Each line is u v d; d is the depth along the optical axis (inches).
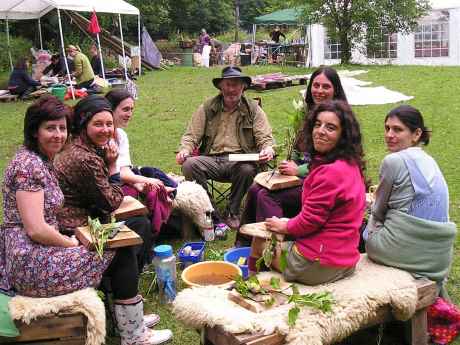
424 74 502.6
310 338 104.9
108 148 136.6
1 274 116.9
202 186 201.0
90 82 532.1
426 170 127.5
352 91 424.8
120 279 122.3
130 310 124.0
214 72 653.9
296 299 108.2
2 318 107.8
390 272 122.8
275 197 165.3
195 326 111.1
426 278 123.7
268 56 840.9
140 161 289.6
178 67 783.7
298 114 170.1
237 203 199.5
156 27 1154.7
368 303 113.0
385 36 669.9
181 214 191.6
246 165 195.3
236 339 102.0
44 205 117.0
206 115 208.5
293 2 670.5
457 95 400.2
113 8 566.6
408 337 124.8
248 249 155.6
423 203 125.7
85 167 126.5
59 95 491.2
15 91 503.5
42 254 114.2
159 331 132.0
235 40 1332.4
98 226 120.3
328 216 116.0
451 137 303.7
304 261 116.5
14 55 687.7
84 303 109.8
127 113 168.1
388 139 134.6
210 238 190.4
